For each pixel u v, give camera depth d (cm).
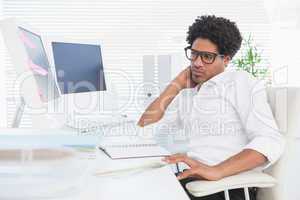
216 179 90
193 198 106
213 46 121
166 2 292
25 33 106
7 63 264
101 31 290
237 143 117
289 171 106
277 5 285
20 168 53
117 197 63
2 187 52
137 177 78
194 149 123
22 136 66
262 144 100
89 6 288
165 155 102
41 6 284
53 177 56
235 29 126
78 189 63
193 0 292
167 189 69
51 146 59
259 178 94
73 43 155
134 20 292
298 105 106
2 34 98
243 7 292
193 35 127
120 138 132
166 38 293
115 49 292
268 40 292
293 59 286
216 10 292
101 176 78
